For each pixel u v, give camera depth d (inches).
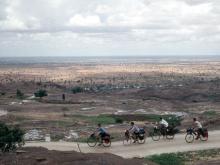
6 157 892.0
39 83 6574.8
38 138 1448.1
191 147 1107.3
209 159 975.6
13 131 1024.9
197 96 4832.7
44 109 3294.8
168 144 1154.7
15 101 3902.6
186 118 2346.2
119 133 1533.0
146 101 4163.4
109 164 812.0
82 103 3907.5
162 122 1246.9
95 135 1191.6
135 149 1107.3
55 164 807.1
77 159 849.5
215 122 1579.7
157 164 906.7
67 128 1870.1
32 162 831.7
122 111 3225.9
